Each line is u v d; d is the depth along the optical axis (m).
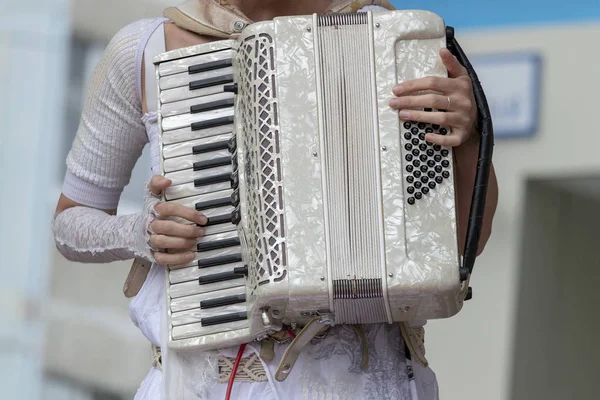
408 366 5.45
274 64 5.00
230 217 5.29
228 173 5.34
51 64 12.84
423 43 5.04
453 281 4.86
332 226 4.89
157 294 5.55
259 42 5.04
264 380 5.25
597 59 12.96
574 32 13.02
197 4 5.68
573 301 15.56
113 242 5.64
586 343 16.20
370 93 4.98
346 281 4.85
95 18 12.72
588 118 13.07
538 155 13.26
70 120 12.94
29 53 12.83
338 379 5.20
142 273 5.71
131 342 12.80
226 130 5.39
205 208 5.33
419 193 4.93
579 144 13.09
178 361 5.34
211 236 5.31
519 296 13.79
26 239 12.88
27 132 12.88
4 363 12.77
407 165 4.94
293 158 4.94
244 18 5.57
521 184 13.39
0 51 12.78
